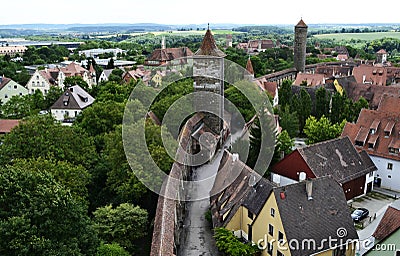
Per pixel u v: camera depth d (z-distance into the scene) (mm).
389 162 56594
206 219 45719
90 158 51875
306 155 52594
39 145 48250
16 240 26797
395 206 39781
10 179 31125
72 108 90500
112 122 61156
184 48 145375
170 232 31500
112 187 46562
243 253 38000
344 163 54156
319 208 37594
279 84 131500
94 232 32469
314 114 83938
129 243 37875
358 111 78562
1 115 86812
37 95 100812
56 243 28438
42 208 29094
